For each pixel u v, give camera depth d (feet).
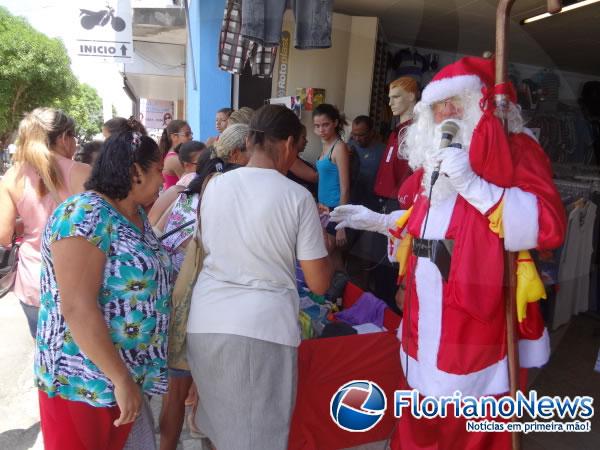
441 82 4.66
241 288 4.61
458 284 4.52
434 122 5.00
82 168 6.61
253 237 4.53
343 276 7.73
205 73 11.02
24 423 7.91
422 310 5.02
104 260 4.20
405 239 5.66
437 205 4.79
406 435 5.53
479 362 4.74
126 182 4.40
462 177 4.31
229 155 6.36
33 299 6.66
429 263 4.87
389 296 7.64
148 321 4.54
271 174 4.72
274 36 7.37
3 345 10.35
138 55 16.63
